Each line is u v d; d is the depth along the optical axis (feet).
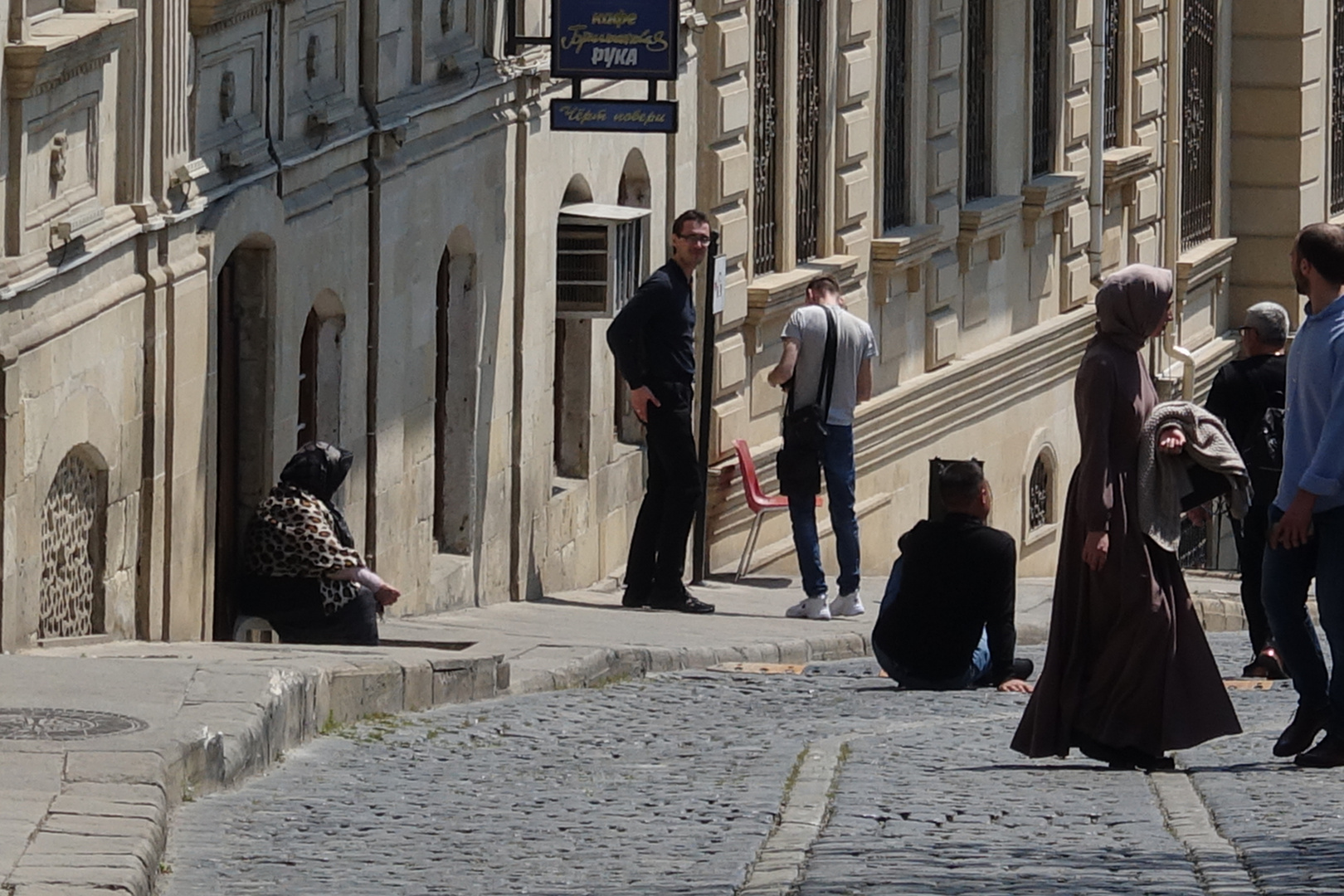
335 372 116.98
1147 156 228.02
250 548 105.70
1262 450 103.19
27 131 84.99
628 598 139.33
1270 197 255.09
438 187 127.24
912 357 189.06
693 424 158.61
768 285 165.68
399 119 120.26
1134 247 229.86
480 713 94.27
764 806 67.72
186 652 90.84
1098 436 73.05
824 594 142.10
